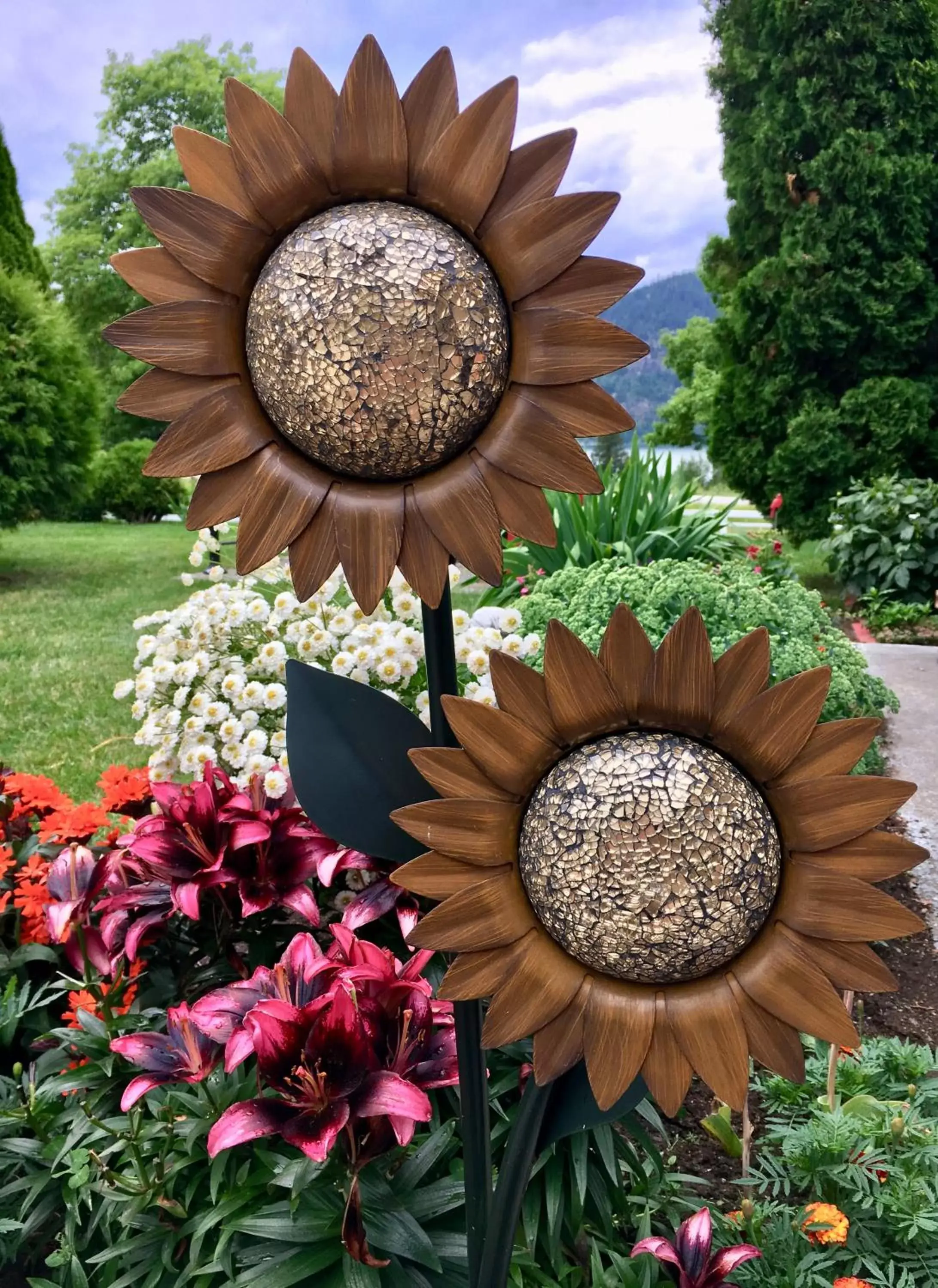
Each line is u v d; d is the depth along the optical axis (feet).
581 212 1.96
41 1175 3.83
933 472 21.22
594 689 1.96
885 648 15.23
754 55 21.66
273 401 2.04
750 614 9.05
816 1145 4.30
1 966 4.68
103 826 5.15
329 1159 3.40
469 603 17.08
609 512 14.52
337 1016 3.28
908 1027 6.17
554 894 1.97
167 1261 3.48
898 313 20.85
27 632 18.03
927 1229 3.81
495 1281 2.73
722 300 26.12
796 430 21.25
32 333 23.84
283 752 6.15
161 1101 3.84
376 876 4.88
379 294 1.89
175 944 5.01
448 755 2.03
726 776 1.93
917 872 8.13
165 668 6.44
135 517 42.52
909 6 20.07
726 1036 2.00
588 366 1.99
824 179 20.49
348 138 1.97
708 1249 3.51
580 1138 3.91
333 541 2.13
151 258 2.01
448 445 2.05
